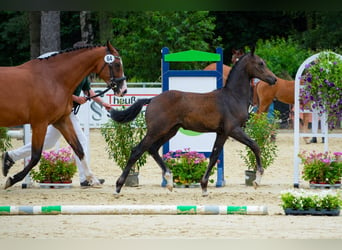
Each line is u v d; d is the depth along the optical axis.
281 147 22.31
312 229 9.68
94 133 26.30
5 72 12.98
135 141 14.98
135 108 13.16
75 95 14.54
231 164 19.12
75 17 38.22
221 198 12.90
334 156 14.63
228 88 13.23
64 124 13.77
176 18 30.98
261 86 22.83
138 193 13.58
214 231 9.53
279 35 37.78
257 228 9.75
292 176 16.78
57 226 9.94
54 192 13.78
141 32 31.53
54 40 32.00
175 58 14.87
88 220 10.45
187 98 13.09
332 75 14.30
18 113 12.93
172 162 14.65
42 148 13.20
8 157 14.05
